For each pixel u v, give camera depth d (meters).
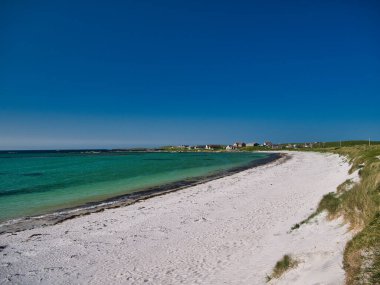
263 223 16.61
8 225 19.27
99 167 67.00
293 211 18.53
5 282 11.20
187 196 27.66
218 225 17.20
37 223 19.64
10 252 14.31
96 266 12.32
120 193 31.45
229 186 32.81
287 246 11.15
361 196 11.02
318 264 7.70
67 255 13.70
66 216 21.48
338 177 30.70
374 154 34.19
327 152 104.44
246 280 9.10
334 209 12.70
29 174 51.06
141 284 10.34
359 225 9.34
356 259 6.21
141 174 50.47
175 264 11.82
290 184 31.52
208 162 85.38
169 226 17.67
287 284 7.43
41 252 14.19
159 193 30.52
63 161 96.06
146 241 15.11
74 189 34.31
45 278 11.43
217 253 12.48
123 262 12.55
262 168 56.72
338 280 6.24
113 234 16.55
